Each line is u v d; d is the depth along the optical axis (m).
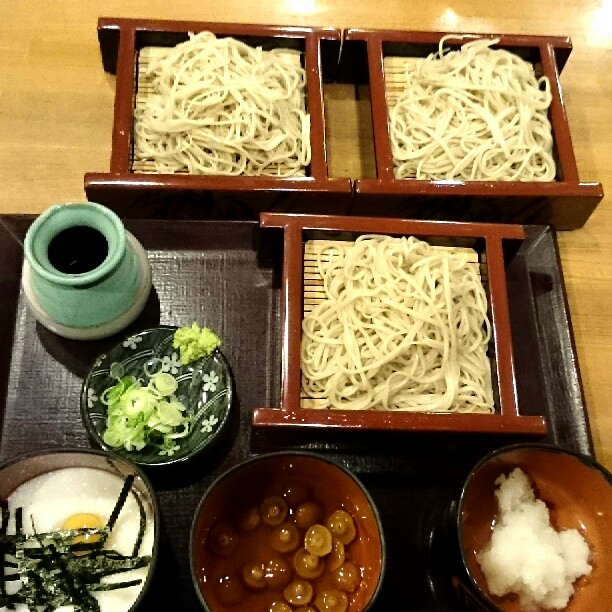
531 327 0.53
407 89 0.60
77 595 0.39
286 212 0.54
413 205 0.54
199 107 0.57
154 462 0.43
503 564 0.41
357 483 0.40
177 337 0.47
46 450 0.39
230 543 0.41
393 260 0.51
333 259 0.52
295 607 0.40
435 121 0.59
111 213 0.44
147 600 0.41
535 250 0.55
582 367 0.54
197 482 0.46
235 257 0.53
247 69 0.58
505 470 0.44
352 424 0.43
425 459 0.47
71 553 0.40
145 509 0.41
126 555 0.40
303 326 0.50
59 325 0.47
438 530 0.44
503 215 0.56
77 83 0.61
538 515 0.44
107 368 0.47
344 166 0.61
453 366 0.50
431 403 0.49
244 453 0.47
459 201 0.54
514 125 0.59
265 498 0.43
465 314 0.51
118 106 0.53
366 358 0.50
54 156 0.58
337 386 0.49
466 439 0.46
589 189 0.54
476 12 0.68
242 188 0.51
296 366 0.45
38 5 0.64
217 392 0.47
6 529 0.41
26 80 0.61
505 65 0.61
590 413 0.53
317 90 0.56
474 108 0.59
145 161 0.56
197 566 0.37
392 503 0.46
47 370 0.49
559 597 0.42
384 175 0.53
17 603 0.38
